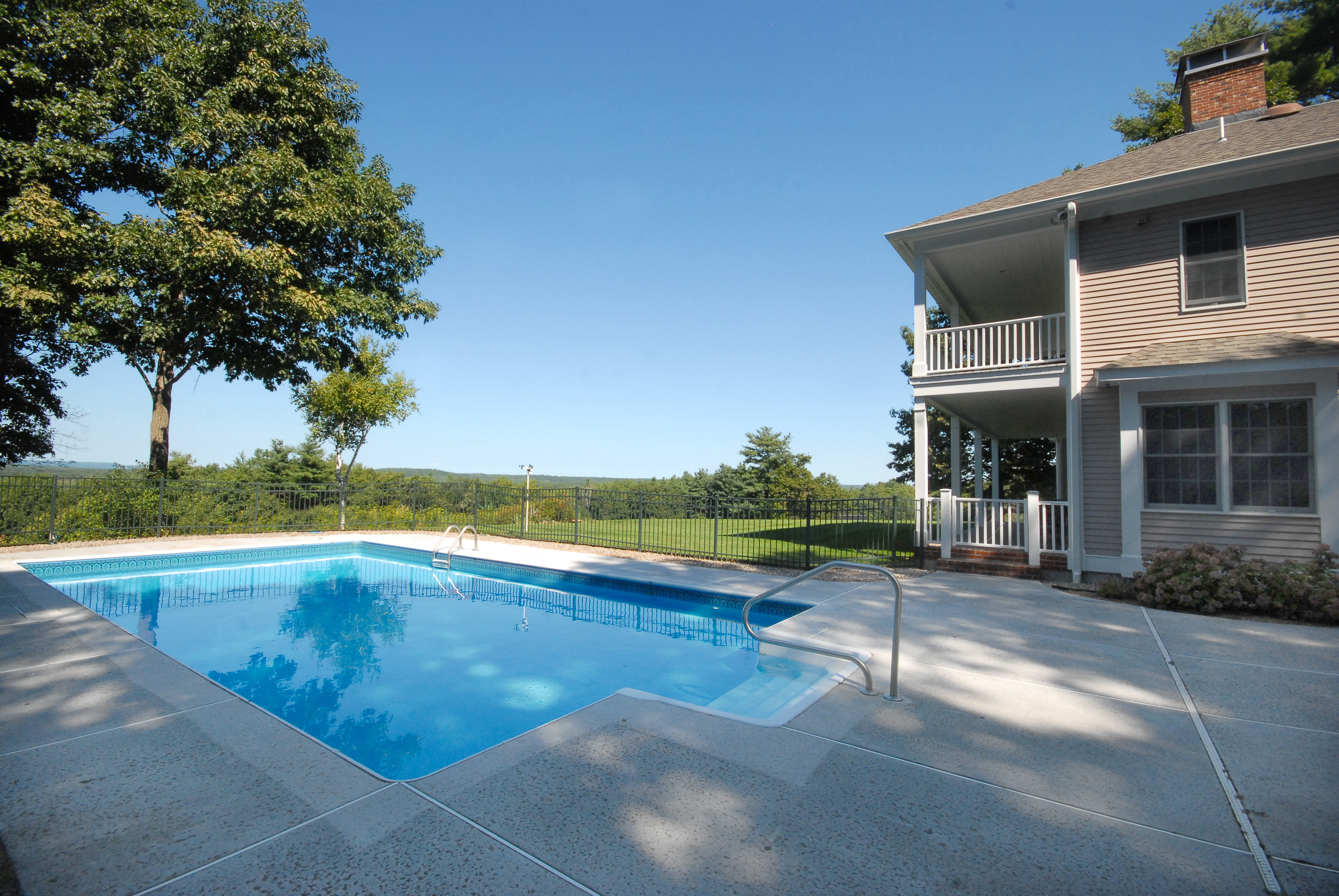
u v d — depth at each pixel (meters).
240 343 17.27
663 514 14.24
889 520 12.12
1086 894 2.21
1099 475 9.85
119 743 3.50
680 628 8.27
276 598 9.98
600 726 3.81
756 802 2.87
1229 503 8.60
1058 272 13.13
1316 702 4.29
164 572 12.20
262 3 17.05
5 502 13.44
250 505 17.08
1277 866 2.40
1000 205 11.20
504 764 3.25
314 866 2.32
